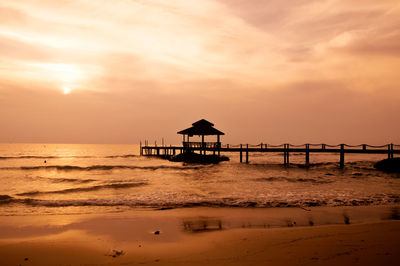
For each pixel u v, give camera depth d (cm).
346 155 8144
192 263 659
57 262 688
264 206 1343
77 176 2748
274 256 683
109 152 9969
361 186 2028
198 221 1080
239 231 927
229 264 645
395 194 1667
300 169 3506
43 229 985
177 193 1716
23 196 1659
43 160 5262
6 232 951
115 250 763
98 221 1085
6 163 4466
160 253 736
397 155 6681
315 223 1036
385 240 782
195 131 4103
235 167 3697
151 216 1160
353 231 885
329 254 681
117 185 2048
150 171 3206
